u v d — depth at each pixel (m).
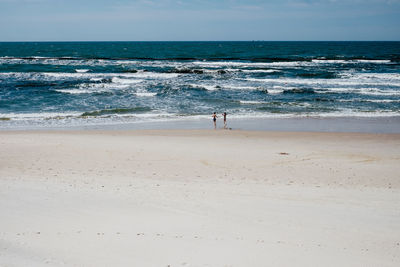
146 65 66.56
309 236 7.02
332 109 29.17
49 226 7.24
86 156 14.89
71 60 78.19
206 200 9.29
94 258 5.71
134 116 26.41
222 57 90.81
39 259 5.62
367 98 33.84
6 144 16.88
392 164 14.20
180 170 13.05
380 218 8.15
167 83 42.66
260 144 17.78
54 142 17.45
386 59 80.06
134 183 11.02
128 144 17.20
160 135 20.03
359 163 14.33
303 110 28.88
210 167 13.51
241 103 31.70
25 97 33.62
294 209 8.70
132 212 8.24
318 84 42.62
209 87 39.22
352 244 6.66
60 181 11.06
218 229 7.27
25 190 9.88
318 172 12.95
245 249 6.23
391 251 6.37
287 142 18.39
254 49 140.12
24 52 118.56
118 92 36.72
